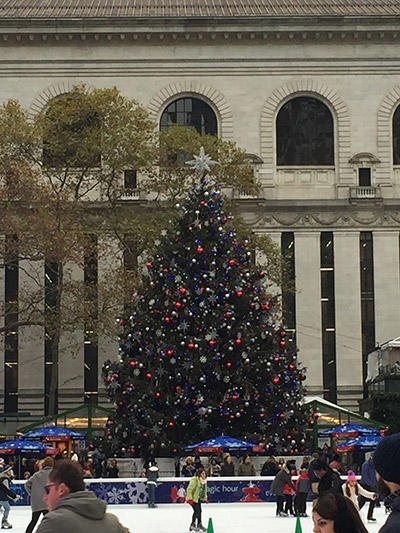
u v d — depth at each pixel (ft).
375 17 314.76
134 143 262.06
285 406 185.68
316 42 317.42
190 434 184.65
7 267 297.12
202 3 327.88
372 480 129.29
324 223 310.04
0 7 318.86
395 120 319.27
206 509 153.48
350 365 305.94
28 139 254.06
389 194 314.76
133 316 186.80
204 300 182.29
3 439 279.28
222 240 186.80
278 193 314.55
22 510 154.30
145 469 182.70
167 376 182.29
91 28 311.47
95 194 302.25
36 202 245.45
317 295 307.78
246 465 173.47
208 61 316.60
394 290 309.42
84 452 207.00
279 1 329.31
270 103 316.19
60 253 239.71
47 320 255.29
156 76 315.17
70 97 265.54
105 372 188.55
